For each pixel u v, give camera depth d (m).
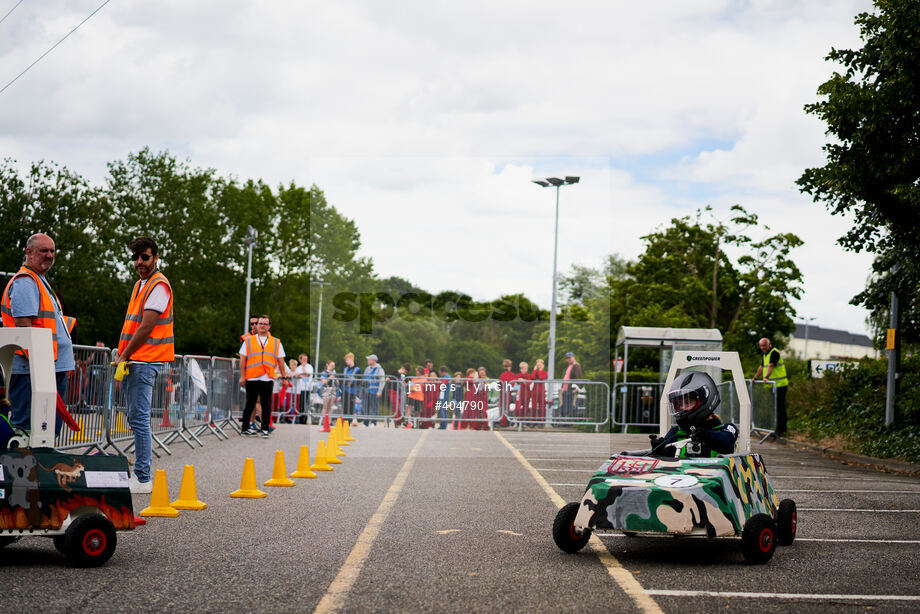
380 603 5.48
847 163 16.12
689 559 7.05
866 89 15.69
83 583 5.89
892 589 6.07
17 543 7.25
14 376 7.93
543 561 6.86
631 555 7.18
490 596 5.69
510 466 13.77
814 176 17.14
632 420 25.38
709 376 7.73
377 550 7.19
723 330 54.22
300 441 17.42
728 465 7.02
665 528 6.69
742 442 7.97
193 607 5.33
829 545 7.88
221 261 66.38
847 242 17.94
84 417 11.22
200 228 65.19
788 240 51.88
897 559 7.21
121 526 6.71
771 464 16.30
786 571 6.63
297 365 24.19
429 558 6.90
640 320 49.84
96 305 59.00
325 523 8.46
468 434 16.44
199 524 8.31
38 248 8.91
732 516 6.79
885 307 19.48
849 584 6.21
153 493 8.85
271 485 11.12
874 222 17.53
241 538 7.64
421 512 9.20
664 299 52.78
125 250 62.53
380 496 10.34
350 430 16.52
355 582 6.04
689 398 7.59
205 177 67.06
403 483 11.55
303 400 23.80
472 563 6.74
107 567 6.41
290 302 66.00
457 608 5.38
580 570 6.54
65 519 6.47
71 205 56.47
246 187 69.44
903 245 17.23
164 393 14.27
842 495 11.77
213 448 15.71
